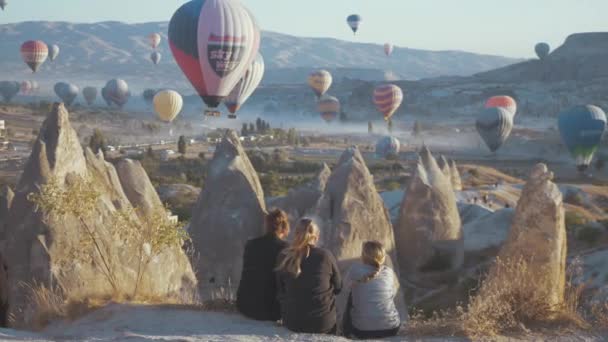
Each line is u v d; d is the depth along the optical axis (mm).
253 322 9844
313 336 8938
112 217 12984
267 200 37250
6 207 17109
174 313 10219
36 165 13930
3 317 10234
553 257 12359
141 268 13188
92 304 10789
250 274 9984
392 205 54719
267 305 9922
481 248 35000
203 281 24188
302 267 9234
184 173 127438
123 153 161750
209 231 24625
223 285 24141
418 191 31875
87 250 12109
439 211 31703
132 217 13086
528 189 13070
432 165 32781
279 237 10188
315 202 26859
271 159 148500
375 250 9398
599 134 100562
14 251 12695
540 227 12477
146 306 10586
